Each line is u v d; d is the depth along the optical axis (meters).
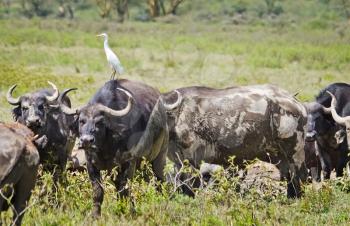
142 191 35.72
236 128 40.53
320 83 83.50
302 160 41.81
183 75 87.19
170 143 40.75
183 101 40.59
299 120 41.41
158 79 83.44
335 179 41.16
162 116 37.81
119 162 34.97
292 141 41.38
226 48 120.88
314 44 138.25
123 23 188.62
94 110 33.53
